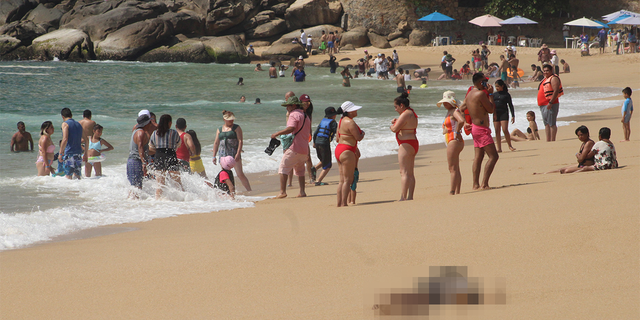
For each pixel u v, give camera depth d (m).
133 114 20.81
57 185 9.60
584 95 25.36
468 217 5.25
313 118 20.03
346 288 3.60
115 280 4.11
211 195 8.51
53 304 3.66
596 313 2.96
